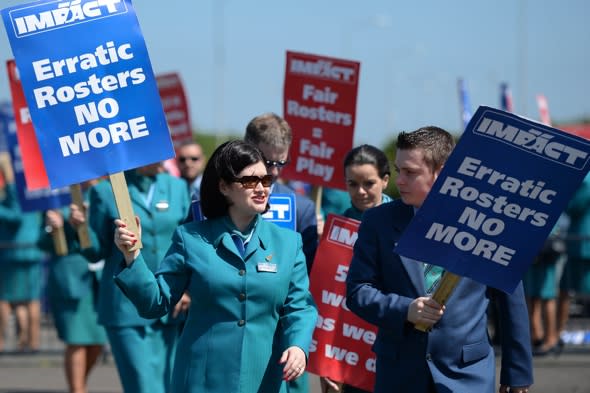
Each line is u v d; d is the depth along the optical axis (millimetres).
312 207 15500
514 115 10930
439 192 11211
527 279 27578
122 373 17797
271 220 14703
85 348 22719
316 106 17859
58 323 22547
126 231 11484
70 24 12047
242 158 11703
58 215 21047
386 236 11914
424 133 11680
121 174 12008
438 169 11617
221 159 11766
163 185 18203
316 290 14773
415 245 11297
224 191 11836
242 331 11594
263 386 11758
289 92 17938
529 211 11086
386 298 11625
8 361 28938
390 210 12047
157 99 12156
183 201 18312
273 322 11852
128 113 12086
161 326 17953
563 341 28125
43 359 29266
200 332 11680
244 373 11555
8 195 29328
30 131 17750
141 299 11398
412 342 11664
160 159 12125
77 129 11992
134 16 12195
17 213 29344
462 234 11227
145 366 17625
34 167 17734
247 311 11625
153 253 17781
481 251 11211
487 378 11664
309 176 17859
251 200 11711
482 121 11047
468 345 11641
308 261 15320
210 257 11656
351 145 17766
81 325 22375
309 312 11945
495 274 11211
